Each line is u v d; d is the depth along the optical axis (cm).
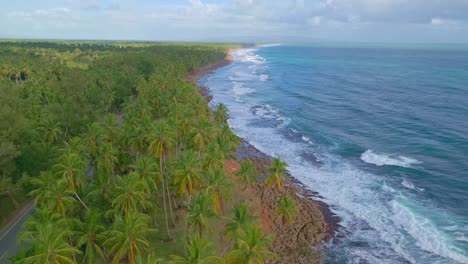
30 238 3297
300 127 10144
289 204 4653
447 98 13488
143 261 3231
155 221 4978
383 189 6266
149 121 5919
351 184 6494
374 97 14150
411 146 8356
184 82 12256
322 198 6019
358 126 10138
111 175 5150
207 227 3853
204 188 4356
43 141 6366
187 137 6009
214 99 14100
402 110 11781
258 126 10306
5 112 5250
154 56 19238
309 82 18625
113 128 6103
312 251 4697
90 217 3628
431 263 4403
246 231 3600
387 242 4838
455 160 7462
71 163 4275
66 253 3056
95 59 19625
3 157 4809
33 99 9088
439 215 5425
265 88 16875
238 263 3338
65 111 7762
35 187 5212
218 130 6500
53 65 14875
